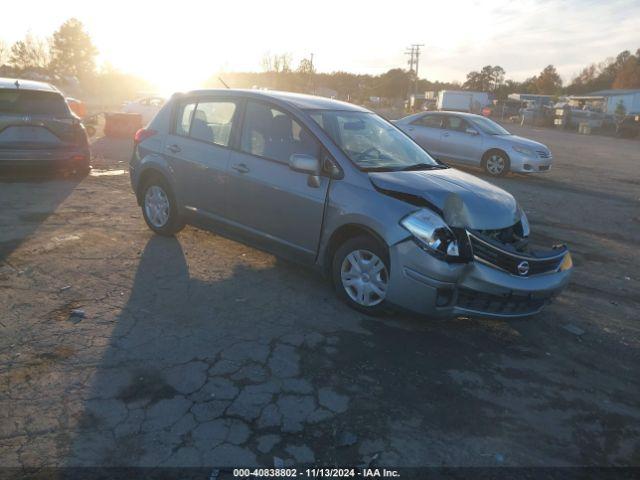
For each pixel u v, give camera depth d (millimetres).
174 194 5852
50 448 2744
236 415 3090
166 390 3279
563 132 40938
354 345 3986
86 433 2869
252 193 5047
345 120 5148
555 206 10102
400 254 4031
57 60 63719
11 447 2730
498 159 13211
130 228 6520
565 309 5117
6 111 8047
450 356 3971
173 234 6195
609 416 3420
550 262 4297
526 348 4234
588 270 6414
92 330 3955
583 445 3111
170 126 5980
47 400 3115
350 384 3484
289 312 4457
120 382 3334
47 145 8383
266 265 5531
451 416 3252
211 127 5578
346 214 4363
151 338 3891
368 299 4422
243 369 3561
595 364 4094
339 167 4539
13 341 3732
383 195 4262
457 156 13828
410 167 4898
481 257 4047
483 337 4340
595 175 15062
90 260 5363
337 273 4559
